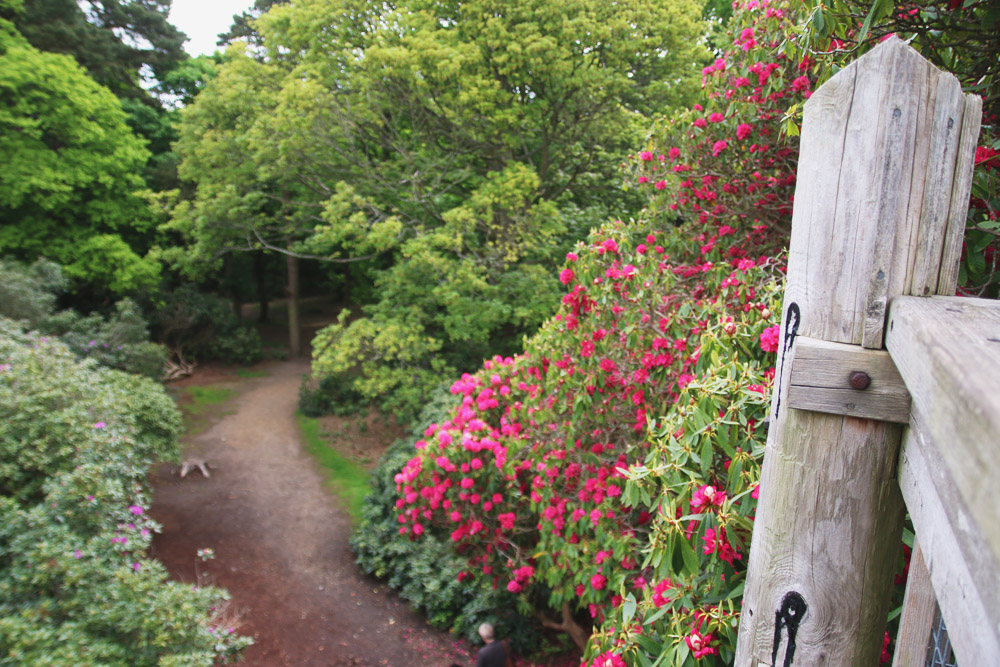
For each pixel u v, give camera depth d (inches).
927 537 24.1
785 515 35.7
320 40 409.7
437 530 279.7
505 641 190.7
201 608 156.9
